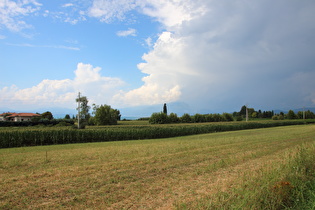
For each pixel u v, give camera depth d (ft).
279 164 25.80
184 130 134.92
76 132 96.58
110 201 20.89
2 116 327.67
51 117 298.56
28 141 86.84
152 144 70.08
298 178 20.70
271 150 49.96
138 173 31.40
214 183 25.07
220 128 163.53
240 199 16.08
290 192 17.76
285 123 237.45
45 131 89.76
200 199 18.61
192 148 57.26
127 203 20.34
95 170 33.27
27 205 20.08
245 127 188.03
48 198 21.83
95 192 23.41
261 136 88.22
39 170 33.76
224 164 36.11
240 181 21.65
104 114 232.32
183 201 19.43
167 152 50.88
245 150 51.85
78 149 60.64
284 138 77.36
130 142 86.07
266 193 16.69
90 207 19.58
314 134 91.61
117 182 27.07
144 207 19.27
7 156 47.32
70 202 20.72
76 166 36.50
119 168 34.68
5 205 20.03
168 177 29.12
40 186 25.54
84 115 192.24
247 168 32.24
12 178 28.94
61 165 37.60
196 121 262.67
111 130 105.91
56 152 53.83
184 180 27.48
